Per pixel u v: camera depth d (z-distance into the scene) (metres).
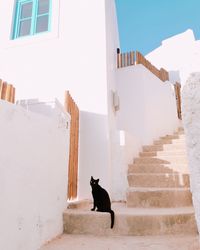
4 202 1.83
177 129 8.08
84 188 4.36
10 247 1.86
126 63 7.44
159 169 4.74
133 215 2.85
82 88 5.03
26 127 2.27
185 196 3.55
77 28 5.56
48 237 2.56
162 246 2.37
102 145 4.55
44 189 2.56
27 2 6.31
